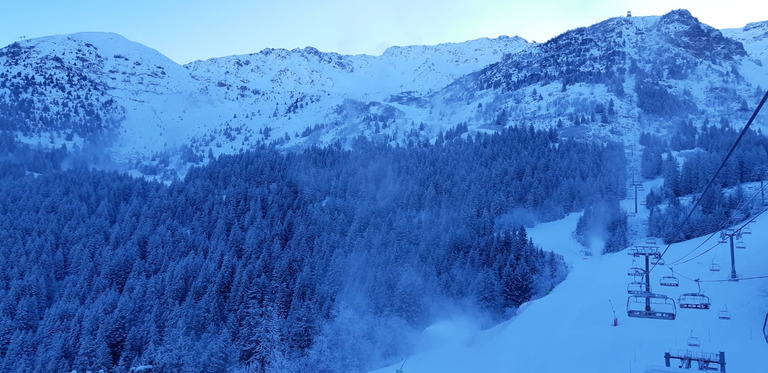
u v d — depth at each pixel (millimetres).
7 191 130375
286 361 66625
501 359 58531
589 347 52250
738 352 43250
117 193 132500
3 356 73812
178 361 66562
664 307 57500
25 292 84188
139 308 78125
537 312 69375
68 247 102062
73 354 70562
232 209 115438
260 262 85875
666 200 123312
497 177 134000
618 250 98750
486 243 91062
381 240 93875
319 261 87562
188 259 88438
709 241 84875
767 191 105625
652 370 35562
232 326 73062
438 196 122875
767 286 53625
